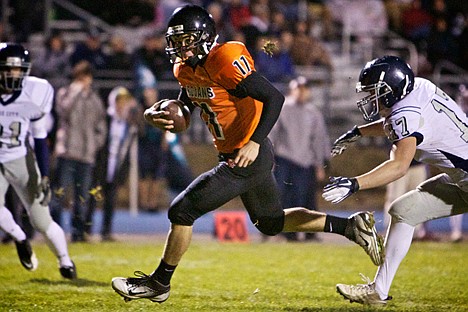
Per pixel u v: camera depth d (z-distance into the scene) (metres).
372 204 46.91
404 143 16.62
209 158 45.50
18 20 48.84
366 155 46.91
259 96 16.31
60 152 33.47
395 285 22.27
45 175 21.78
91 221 34.03
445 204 18.02
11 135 21.25
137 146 41.75
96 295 19.98
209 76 16.52
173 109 17.45
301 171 36.03
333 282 22.94
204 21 16.48
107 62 42.94
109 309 17.97
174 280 22.89
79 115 33.41
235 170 16.91
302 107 35.97
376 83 16.75
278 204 17.89
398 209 18.08
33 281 22.44
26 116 21.31
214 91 16.69
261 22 48.62
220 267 25.95
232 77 16.25
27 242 22.41
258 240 35.75
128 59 43.12
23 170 21.56
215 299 19.64
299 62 48.56
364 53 54.75
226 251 30.73
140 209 43.28
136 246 32.09
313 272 25.05
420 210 18.02
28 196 21.75
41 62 42.34
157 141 41.47
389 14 56.22
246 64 16.30
